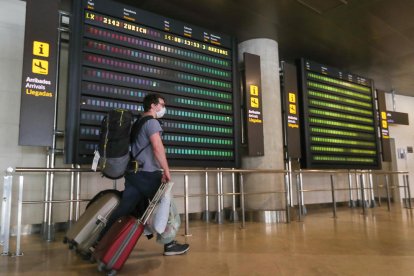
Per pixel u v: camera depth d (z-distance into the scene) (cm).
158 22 432
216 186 548
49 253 281
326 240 333
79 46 368
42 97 334
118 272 221
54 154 388
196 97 458
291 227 429
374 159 702
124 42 401
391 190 880
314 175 704
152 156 251
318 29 520
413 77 770
